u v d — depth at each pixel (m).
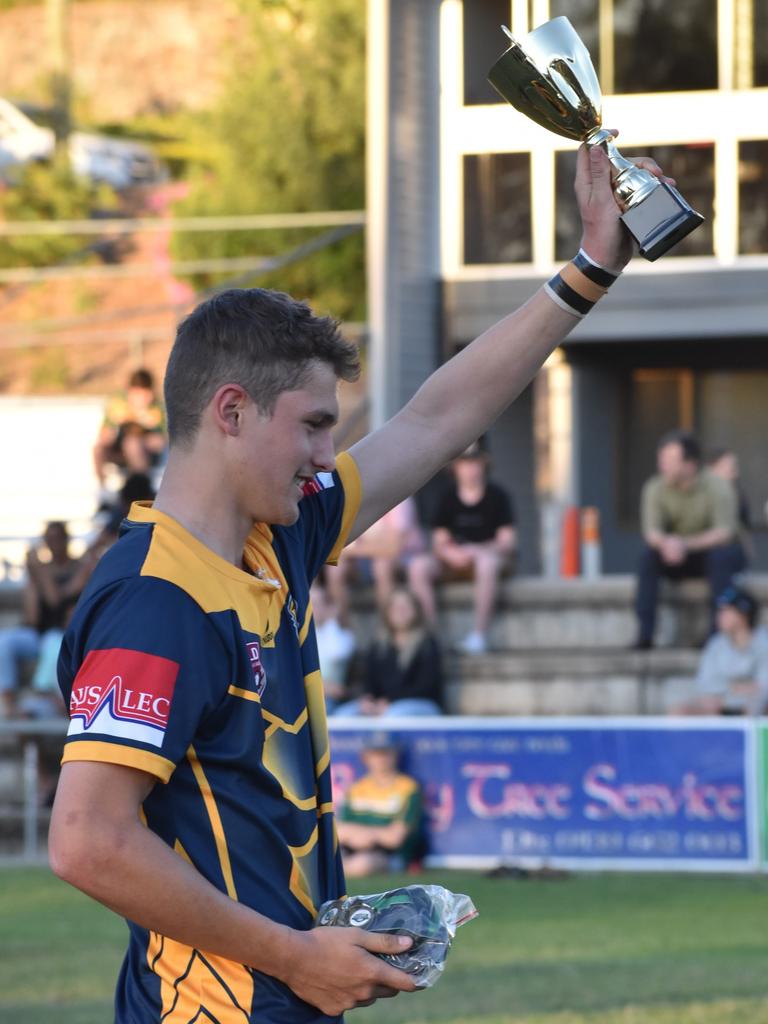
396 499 4.05
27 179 41.84
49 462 28.69
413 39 21.08
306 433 3.38
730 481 18.00
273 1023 3.27
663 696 17.14
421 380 21.53
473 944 11.31
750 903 12.98
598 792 15.09
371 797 15.20
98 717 3.15
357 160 35.66
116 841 3.11
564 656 17.67
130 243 41.09
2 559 21.75
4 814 17.41
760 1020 8.61
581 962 10.53
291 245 35.16
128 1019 3.38
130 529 3.40
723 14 21.83
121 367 37.62
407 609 16.58
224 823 3.28
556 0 22.33
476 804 15.37
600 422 24.42
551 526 24.34
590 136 3.96
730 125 21.94
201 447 3.38
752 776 14.76
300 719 3.50
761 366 24.02
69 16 49.25
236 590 3.34
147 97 48.50
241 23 49.34
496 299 21.70
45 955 11.07
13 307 39.66
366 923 3.34
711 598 16.83
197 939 3.17
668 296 22.45
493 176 21.91
